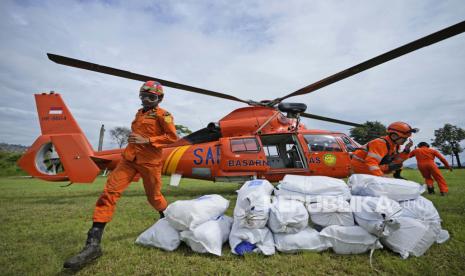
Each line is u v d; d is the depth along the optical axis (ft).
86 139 19.34
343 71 14.92
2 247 8.43
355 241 7.41
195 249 7.71
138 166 8.61
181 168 19.63
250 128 19.45
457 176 33.96
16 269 6.73
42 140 18.93
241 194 8.27
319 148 18.69
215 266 6.77
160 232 8.15
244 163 18.43
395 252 7.51
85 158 18.75
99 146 49.34
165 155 19.90
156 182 9.02
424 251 7.36
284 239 7.65
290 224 7.54
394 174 21.04
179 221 7.76
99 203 7.68
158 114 8.85
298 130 19.70
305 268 6.63
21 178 63.57
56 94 19.15
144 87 8.79
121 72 15.47
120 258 7.32
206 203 8.29
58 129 18.97
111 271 6.58
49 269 6.66
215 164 19.27
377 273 6.37
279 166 22.34
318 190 8.29
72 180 18.49
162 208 9.66
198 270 6.59
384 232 7.16
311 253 7.37
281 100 20.01
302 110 19.11
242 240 7.63
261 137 19.81
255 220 7.47
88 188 31.27
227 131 19.61
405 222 7.61
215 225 8.04
